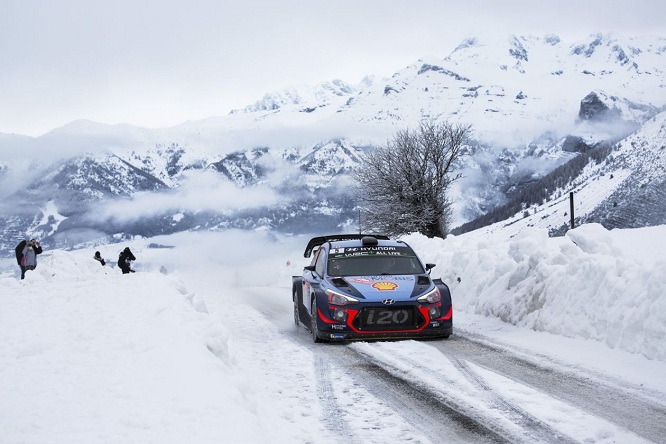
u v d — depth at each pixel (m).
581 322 9.28
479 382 7.13
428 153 46.81
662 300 7.87
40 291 13.69
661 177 166.25
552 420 5.71
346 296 10.09
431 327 10.00
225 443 4.46
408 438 5.34
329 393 6.90
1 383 6.23
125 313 9.77
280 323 13.20
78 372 6.57
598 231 11.42
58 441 4.55
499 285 12.31
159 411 5.21
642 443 5.05
